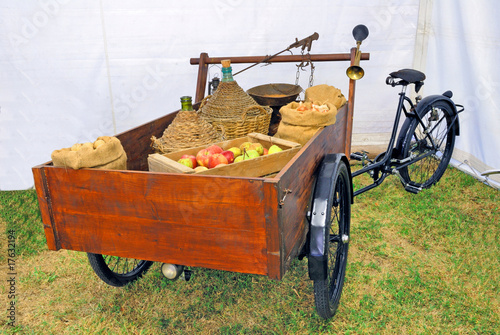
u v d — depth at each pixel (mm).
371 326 2475
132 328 2529
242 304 2703
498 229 3457
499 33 3934
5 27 4090
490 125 4191
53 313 2699
